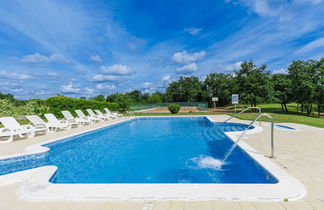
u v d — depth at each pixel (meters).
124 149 6.93
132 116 17.95
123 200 2.49
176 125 12.93
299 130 7.86
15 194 2.80
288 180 2.95
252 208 2.25
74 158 5.89
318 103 18.89
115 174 4.57
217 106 44.25
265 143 5.58
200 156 5.83
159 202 2.43
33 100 14.91
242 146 5.21
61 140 7.18
